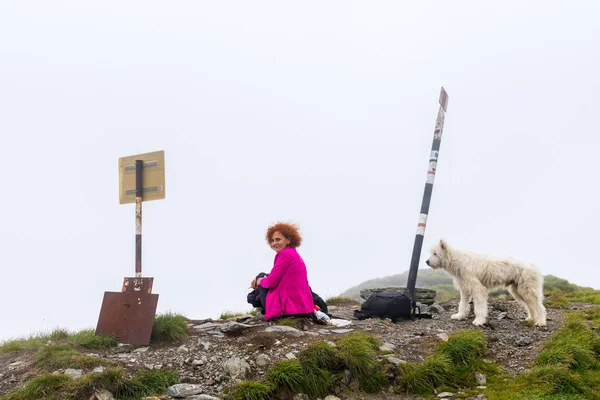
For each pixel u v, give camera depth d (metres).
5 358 7.20
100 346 7.41
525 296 8.65
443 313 10.25
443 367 6.92
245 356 6.98
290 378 6.45
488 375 6.95
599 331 7.89
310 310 8.59
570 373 6.60
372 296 9.59
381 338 7.85
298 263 8.62
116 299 7.99
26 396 5.91
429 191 10.60
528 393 6.25
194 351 7.20
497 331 8.30
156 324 7.80
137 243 8.45
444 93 10.95
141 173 8.54
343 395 6.61
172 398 6.18
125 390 6.21
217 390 6.36
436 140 10.81
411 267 10.17
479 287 8.66
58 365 6.57
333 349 7.00
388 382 6.79
